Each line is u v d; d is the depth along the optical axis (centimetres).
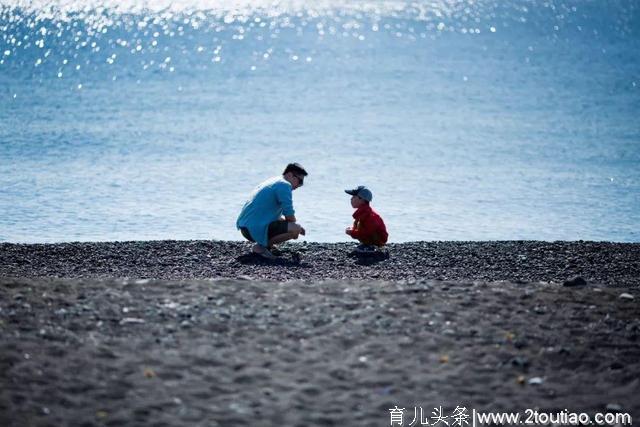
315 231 3262
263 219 2314
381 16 15412
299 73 9062
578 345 1564
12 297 1673
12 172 4353
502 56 10712
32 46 10669
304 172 2378
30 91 7519
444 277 2152
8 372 1359
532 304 1745
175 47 11050
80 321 1566
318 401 1331
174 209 3606
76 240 3070
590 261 2380
